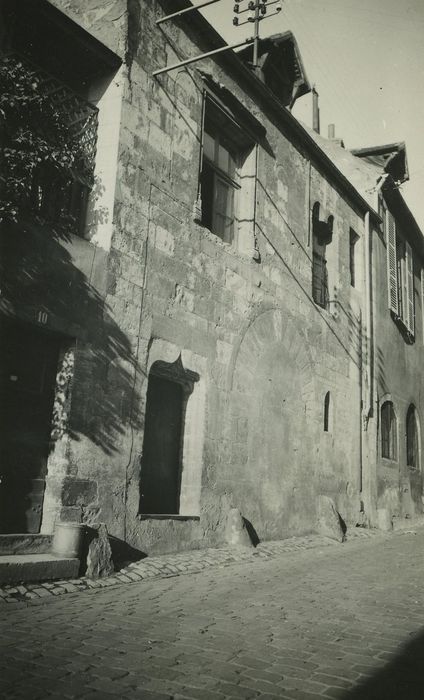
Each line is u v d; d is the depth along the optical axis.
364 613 5.12
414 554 9.76
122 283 7.40
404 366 18.22
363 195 17.16
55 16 6.91
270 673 3.39
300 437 11.48
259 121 11.09
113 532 6.84
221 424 9.16
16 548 5.72
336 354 13.48
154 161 8.21
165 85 8.58
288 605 5.33
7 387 6.13
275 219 11.41
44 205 6.75
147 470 8.03
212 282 9.27
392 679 3.37
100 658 3.51
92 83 7.94
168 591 5.71
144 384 7.58
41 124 6.64
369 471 14.50
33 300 6.15
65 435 6.41
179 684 3.14
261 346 10.45
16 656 3.46
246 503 9.59
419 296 21.25
